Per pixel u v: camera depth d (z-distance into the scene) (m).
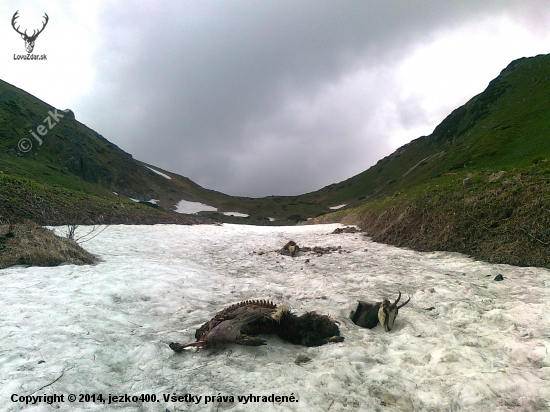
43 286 7.57
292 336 5.55
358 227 22.69
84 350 4.79
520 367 4.52
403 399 3.98
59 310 6.17
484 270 9.67
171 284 8.61
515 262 9.84
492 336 5.53
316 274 10.52
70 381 3.99
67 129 84.31
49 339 5.02
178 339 5.58
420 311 6.98
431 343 5.43
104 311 6.43
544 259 9.39
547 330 5.57
